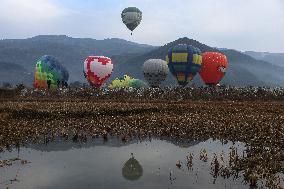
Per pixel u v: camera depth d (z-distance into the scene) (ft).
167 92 221.05
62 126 125.90
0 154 94.58
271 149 93.45
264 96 218.18
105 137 112.98
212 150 99.50
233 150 92.43
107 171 79.77
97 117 139.95
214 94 219.00
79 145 104.99
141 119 133.69
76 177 75.31
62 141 109.50
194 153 96.27
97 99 206.39
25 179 74.13
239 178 74.84
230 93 220.23
